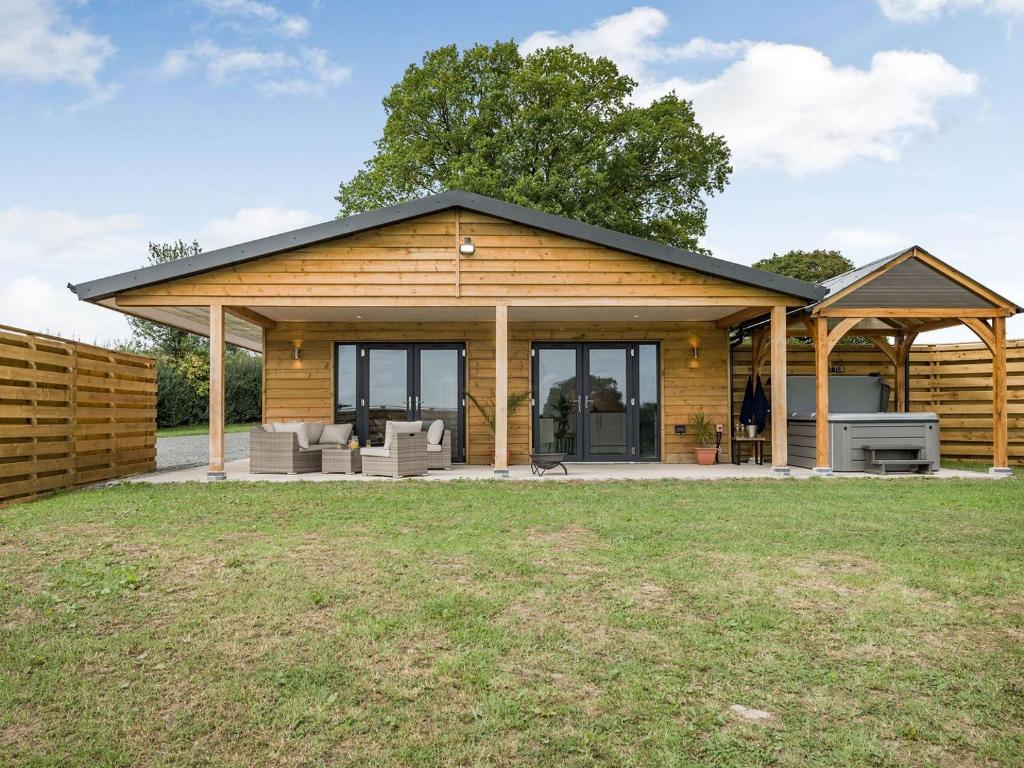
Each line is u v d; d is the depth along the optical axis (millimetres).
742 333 12773
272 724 2701
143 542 5504
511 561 4945
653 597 4160
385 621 3732
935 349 13141
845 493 8305
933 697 2932
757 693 2969
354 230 10008
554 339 13047
